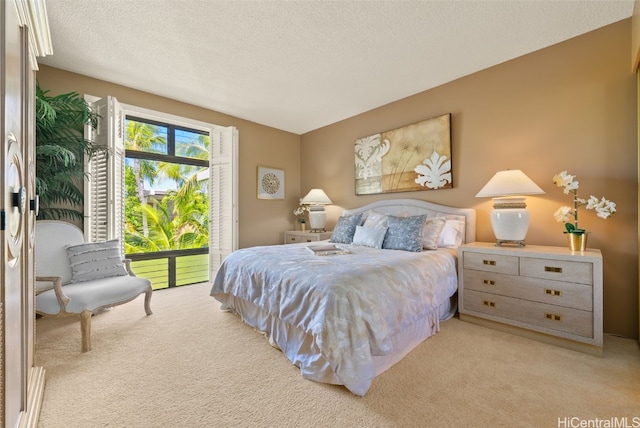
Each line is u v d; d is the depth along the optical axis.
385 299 1.75
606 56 2.28
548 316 2.06
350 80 3.19
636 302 2.15
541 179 2.59
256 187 4.62
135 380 1.64
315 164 4.97
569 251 2.12
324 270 1.87
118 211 3.09
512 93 2.77
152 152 3.90
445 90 3.27
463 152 3.12
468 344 2.06
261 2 2.01
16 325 1.08
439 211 3.25
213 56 2.69
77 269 2.40
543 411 1.37
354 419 1.32
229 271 2.62
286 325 1.93
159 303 3.10
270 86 3.34
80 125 2.92
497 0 2.00
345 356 1.49
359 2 2.02
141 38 2.41
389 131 3.80
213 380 1.64
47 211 2.73
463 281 2.52
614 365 1.76
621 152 2.21
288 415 1.35
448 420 1.31
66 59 2.73
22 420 1.12
